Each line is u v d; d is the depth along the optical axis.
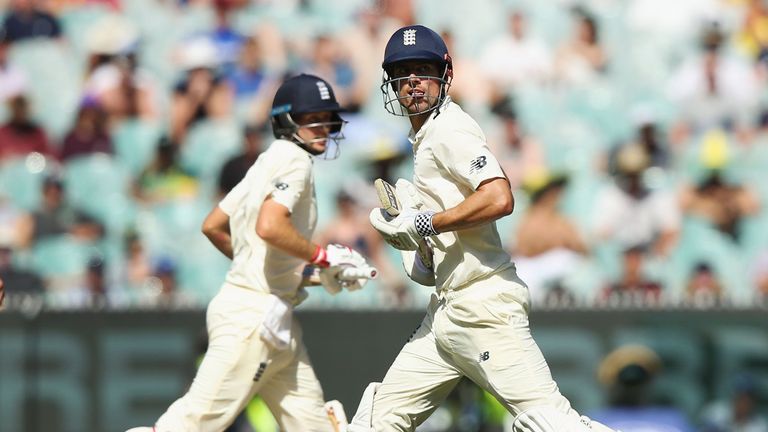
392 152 34.41
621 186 34.53
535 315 27.14
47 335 26.56
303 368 17.77
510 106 37.38
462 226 13.98
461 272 14.67
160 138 36.09
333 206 34.12
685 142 37.56
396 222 14.62
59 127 37.47
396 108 36.97
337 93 37.75
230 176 33.31
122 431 26.34
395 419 15.89
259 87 37.50
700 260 33.69
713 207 35.50
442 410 26.70
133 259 32.62
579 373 27.05
